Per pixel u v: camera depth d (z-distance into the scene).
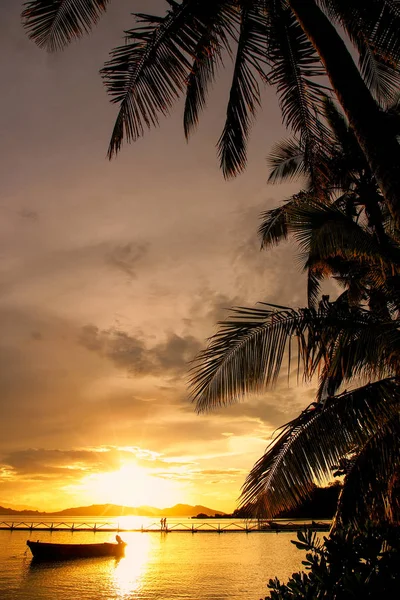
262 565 31.53
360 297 9.69
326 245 6.09
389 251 5.95
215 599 20.27
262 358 5.84
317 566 3.82
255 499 5.60
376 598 3.33
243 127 7.46
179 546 47.12
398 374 5.55
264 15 6.93
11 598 21.06
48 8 6.85
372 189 10.27
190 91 7.59
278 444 5.79
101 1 6.88
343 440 5.54
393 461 5.44
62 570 30.25
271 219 13.37
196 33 6.68
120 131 6.95
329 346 5.91
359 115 5.38
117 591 22.66
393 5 5.95
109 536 61.00
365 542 3.77
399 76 7.61
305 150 7.46
